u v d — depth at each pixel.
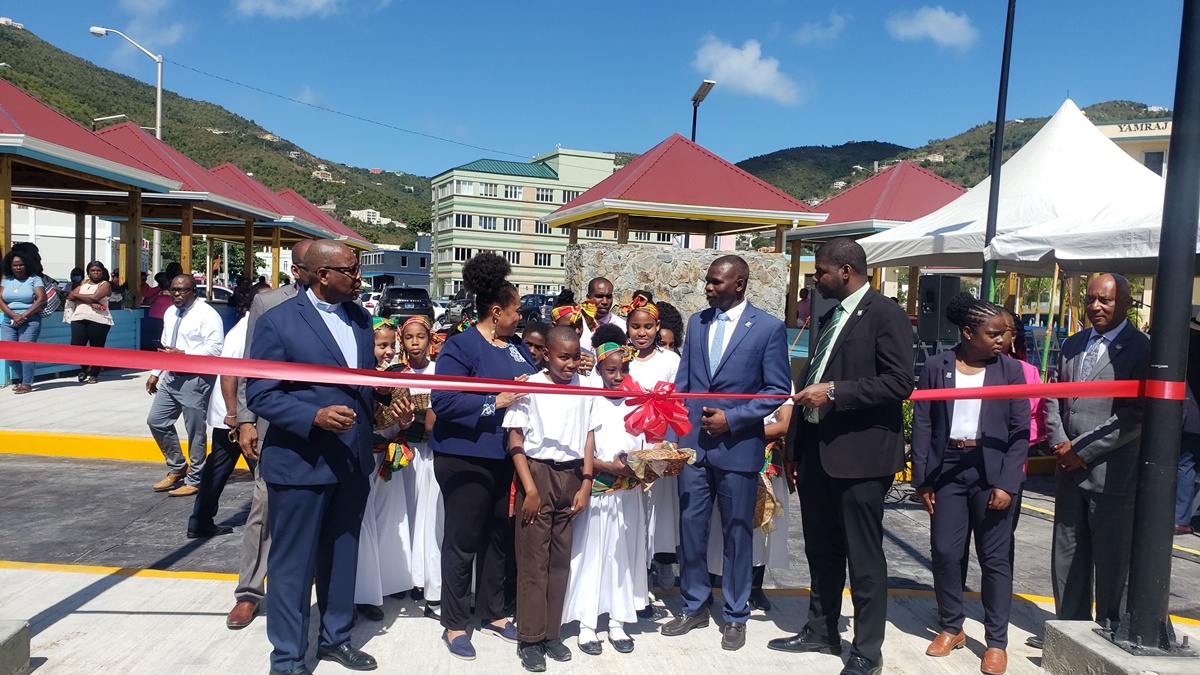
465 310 5.81
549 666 3.81
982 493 3.98
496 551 4.11
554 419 3.78
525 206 66.12
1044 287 27.08
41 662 3.58
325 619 3.70
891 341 3.66
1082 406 4.07
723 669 3.85
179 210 19.39
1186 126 3.43
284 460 3.40
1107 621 3.89
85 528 5.80
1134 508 3.72
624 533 4.11
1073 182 9.77
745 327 4.22
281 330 3.45
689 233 17.09
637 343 4.82
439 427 3.86
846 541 3.81
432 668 3.73
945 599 4.11
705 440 4.16
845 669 3.75
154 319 13.77
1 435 7.91
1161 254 3.52
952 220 10.86
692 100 17.09
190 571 4.94
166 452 6.78
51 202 17.67
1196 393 6.31
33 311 10.16
